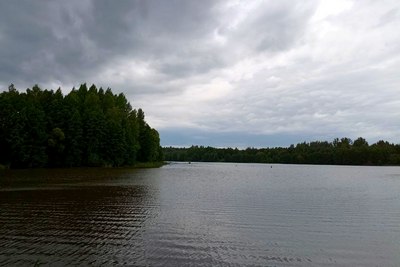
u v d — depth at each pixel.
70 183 51.41
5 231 21.64
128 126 122.88
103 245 19.09
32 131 87.50
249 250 18.86
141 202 34.97
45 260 16.41
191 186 54.25
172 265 16.16
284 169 149.62
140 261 16.59
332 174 105.62
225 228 24.00
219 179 73.38
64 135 94.31
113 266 15.81
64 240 19.91
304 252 18.75
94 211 29.12
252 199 39.38
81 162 101.94
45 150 91.19
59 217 26.25
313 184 64.00
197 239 20.84
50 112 97.50
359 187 58.34
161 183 57.62
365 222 27.05
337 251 19.08
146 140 139.38
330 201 38.78
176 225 24.53
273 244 20.19
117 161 111.06
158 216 27.69
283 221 26.92
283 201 38.12
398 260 17.75
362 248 19.75
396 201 39.44
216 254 18.03
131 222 25.17
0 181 52.09
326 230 24.11
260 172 113.88
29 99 98.75
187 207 32.59
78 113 100.38
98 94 134.50
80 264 15.97
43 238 20.22
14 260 16.28
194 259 17.11
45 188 44.16
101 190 43.88
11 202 32.66
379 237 22.34
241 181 69.00
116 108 123.06
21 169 82.12
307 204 36.06
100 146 105.38
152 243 19.72
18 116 84.31
